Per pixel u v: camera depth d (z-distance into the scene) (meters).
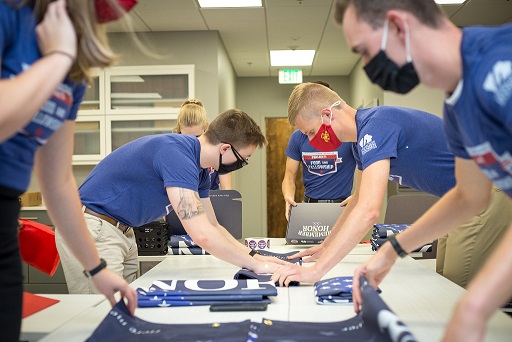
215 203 2.64
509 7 4.69
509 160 0.84
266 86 8.13
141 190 1.93
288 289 1.60
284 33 5.63
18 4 0.79
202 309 1.37
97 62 0.84
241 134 1.87
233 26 5.34
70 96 0.92
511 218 2.10
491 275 0.70
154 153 1.85
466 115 0.85
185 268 2.04
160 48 5.50
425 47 0.85
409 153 1.75
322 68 7.50
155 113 5.16
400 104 5.30
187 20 5.13
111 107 5.21
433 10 0.86
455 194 1.21
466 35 0.83
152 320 1.26
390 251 1.31
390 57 0.90
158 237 2.60
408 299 1.47
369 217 1.58
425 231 1.27
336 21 0.99
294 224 2.76
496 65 0.76
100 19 0.87
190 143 1.85
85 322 1.24
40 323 1.23
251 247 2.65
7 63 0.80
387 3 0.87
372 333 1.06
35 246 1.66
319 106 1.97
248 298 1.41
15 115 0.71
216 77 5.48
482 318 0.70
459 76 0.85
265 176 8.11
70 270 1.98
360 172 2.16
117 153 1.99
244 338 1.07
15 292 0.90
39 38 0.78
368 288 1.18
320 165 3.84
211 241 1.73
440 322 1.23
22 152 0.87
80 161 5.20
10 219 0.88
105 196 1.96
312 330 1.13
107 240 1.97
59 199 1.16
